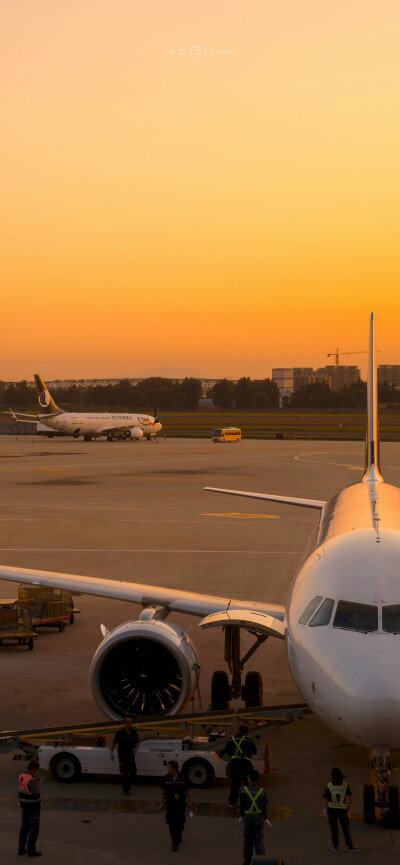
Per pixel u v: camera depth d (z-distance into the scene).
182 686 16.02
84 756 15.27
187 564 36.22
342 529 17.33
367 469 26.72
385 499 20.88
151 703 16.73
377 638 12.91
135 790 14.97
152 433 152.88
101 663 16.16
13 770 15.88
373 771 14.25
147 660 16.95
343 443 142.88
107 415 148.00
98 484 71.75
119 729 15.53
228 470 84.75
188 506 57.81
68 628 26.50
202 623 16.61
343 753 16.64
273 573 34.25
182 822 12.56
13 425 189.12
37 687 20.44
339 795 12.52
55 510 55.19
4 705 19.02
